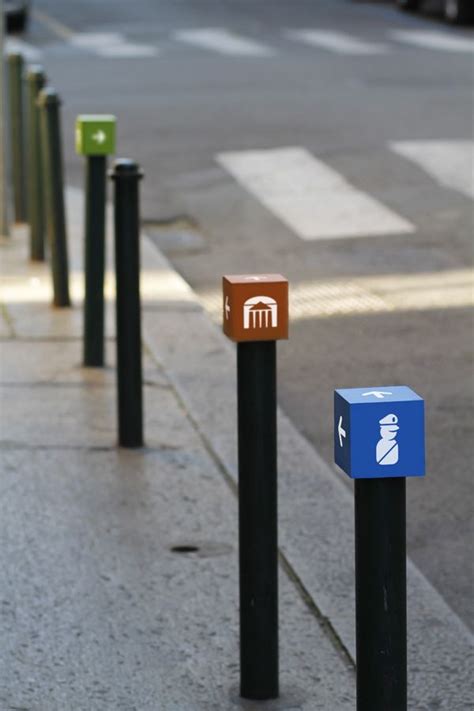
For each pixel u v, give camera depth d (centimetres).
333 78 2491
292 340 1136
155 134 1994
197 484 807
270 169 1778
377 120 2066
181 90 2377
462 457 877
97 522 750
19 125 1500
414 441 422
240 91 2358
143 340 1101
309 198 1639
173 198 1647
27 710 564
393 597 440
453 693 586
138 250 841
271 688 575
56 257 1171
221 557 710
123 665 603
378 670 444
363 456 421
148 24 3488
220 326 1173
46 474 817
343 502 789
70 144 1922
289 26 3409
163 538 732
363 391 433
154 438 882
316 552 718
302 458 862
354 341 1130
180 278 1305
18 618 642
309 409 974
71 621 640
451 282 1302
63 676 593
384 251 1416
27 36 3262
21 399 950
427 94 2289
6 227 1440
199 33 3269
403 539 439
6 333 1107
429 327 1163
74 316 1159
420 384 1019
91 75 2577
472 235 1472
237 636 630
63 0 4109
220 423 913
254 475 559
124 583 679
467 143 1892
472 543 759
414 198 1628
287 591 674
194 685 588
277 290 537
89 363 1020
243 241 1472
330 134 1972
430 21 3484
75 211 1554
